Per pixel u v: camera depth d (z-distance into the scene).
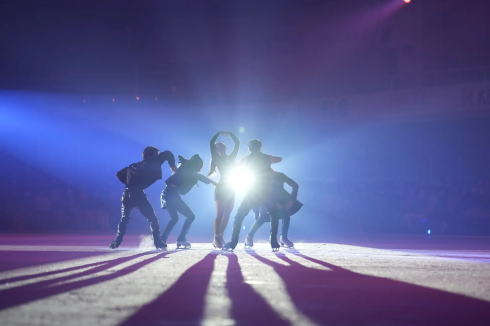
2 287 4.74
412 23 29.17
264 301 4.12
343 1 30.98
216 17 33.81
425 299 4.32
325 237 20.14
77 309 3.65
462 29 27.91
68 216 25.02
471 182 25.59
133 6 34.22
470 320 3.44
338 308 3.85
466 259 8.59
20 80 33.34
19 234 20.64
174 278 5.51
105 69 34.34
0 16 33.22
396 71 29.66
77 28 34.03
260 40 33.38
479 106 25.22
